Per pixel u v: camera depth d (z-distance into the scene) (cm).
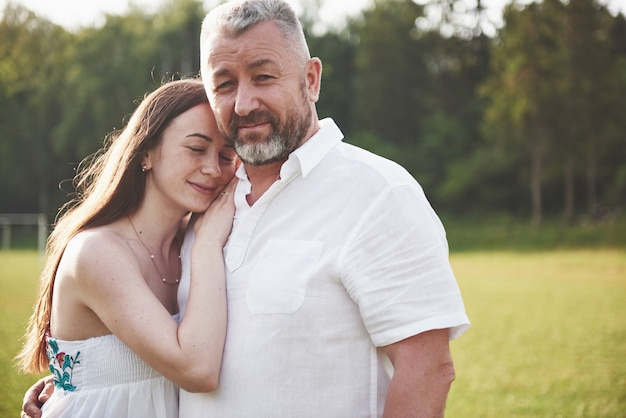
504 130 4719
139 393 275
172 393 282
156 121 283
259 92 254
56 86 4900
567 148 4472
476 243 3872
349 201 253
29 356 308
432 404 243
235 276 263
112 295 263
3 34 4650
